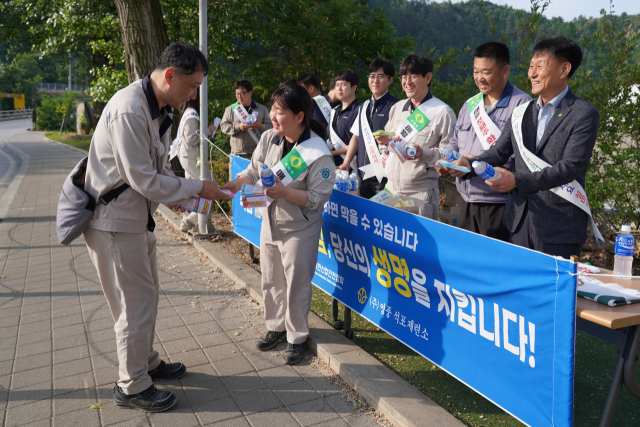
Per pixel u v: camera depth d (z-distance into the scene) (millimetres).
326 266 3662
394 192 3947
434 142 3822
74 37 13266
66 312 4074
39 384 2979
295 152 2977
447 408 2619
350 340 3338
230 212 7184
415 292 2725
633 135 5086
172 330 3654
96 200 2543
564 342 1846
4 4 16359
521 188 2479
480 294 2254
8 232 6949
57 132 38438
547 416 1939
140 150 2438
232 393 2850
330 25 11844
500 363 2176
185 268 5062
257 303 4160
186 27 11703
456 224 5723
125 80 10219
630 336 1941
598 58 5492
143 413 2666
